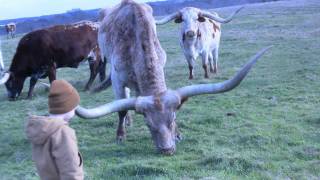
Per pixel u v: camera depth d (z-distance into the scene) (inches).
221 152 190.1
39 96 337.7
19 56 324.2
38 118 102.9
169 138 181.5
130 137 220.2
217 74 366.6
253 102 268.7
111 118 253.6
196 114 250.8
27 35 328.2
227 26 749.3
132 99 181.5
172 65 427.8
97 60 344.2
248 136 207.3
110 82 240.7
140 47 193.6
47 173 102.9
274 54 435.8
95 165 188.5
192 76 350.9
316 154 184.5
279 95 280.8
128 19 204.5
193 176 170.1
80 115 171.6
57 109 104.4
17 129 250.8
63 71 441.4
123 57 203.3
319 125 219.6
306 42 500.4
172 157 187.9
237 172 171.8
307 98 269.1
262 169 172.9
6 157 208.4
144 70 189.0
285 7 1082.7
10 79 325.4
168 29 818.8
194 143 205.8
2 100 331.9
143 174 175.8
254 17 866.1
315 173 168.7
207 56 351.3
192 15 331.0
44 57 324.5
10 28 1008.9
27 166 193.6
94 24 344.2
